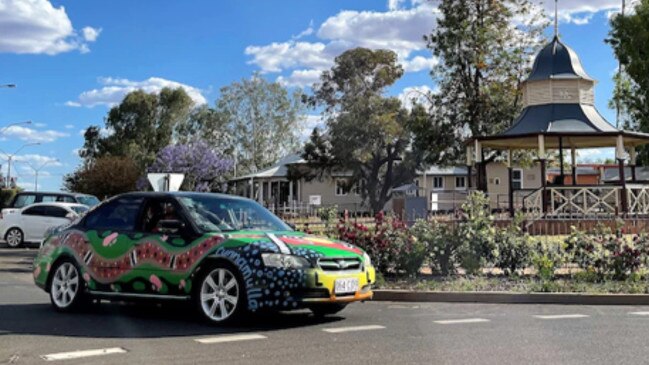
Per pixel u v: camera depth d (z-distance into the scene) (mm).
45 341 7105
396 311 9570
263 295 7535
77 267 9047
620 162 23250
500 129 31312
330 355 6336
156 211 8859
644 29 40250
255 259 7641
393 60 51000
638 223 17078
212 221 8516
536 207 23828
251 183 56500
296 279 7551
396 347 6727
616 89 42812
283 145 72188
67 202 26016
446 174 54594
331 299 7770
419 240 12867
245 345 6828
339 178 52562
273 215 9383
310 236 8586
